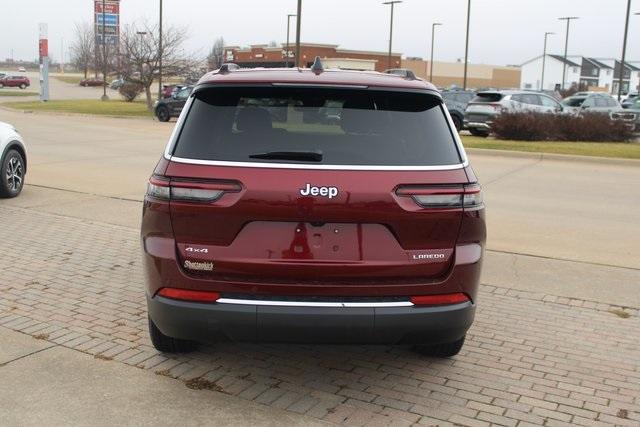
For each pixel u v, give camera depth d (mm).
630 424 3584
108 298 5375
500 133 20781
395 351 4480
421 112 3729
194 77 43531
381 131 3605
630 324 5121
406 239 3436
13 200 9523
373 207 3371
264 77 3713
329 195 3346
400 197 3402
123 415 3521
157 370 4070
